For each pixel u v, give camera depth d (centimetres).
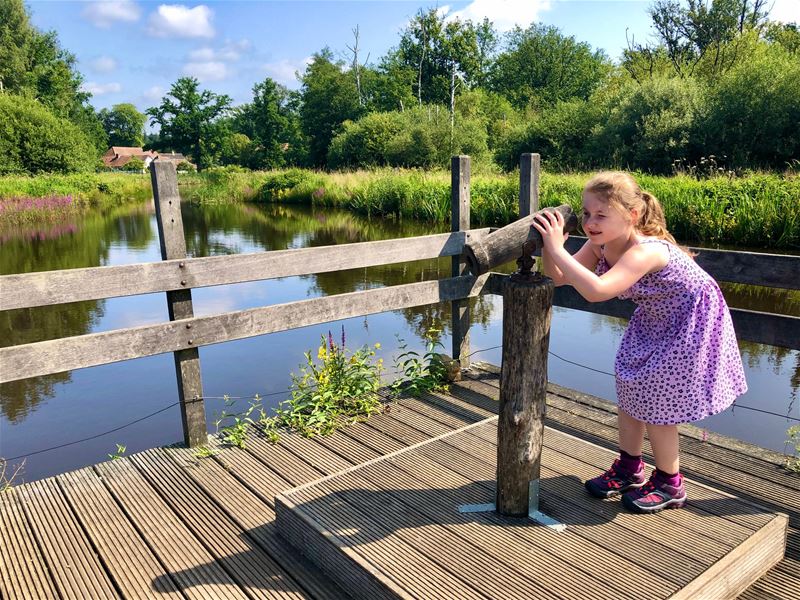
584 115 2728
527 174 383
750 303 682
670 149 2084
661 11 3303
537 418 196
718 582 175
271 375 524
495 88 5362
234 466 298
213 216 2039
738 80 1992
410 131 2744
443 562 181
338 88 4269
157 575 213
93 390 513
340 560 194
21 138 2978
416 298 382
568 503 212
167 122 6234
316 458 305
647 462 278
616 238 199
